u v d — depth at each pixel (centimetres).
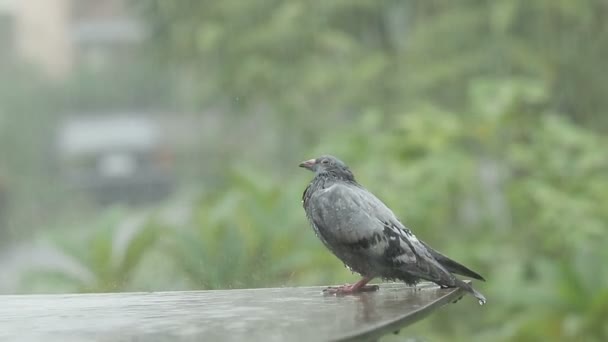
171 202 1711
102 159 3831
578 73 1833
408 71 1898
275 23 1923
